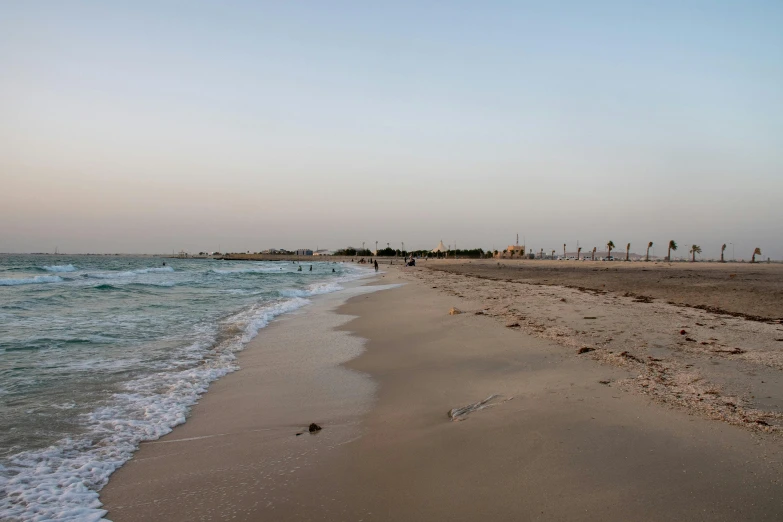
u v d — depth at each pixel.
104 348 10.09
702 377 6.84
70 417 5.97
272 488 4.14
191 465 4.68
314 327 13.67
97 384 7.41
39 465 4.65
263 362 9.24
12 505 3.91
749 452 4.32
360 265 98.25
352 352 10.16
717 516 3.35
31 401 6.53
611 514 3.42
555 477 4.00
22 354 9.35
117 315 15.19
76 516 3.75
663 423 5.06
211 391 7.27
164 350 10.02
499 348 9.46
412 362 8.95
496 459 4.42
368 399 6.80
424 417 5.83
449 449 4.72
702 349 8.74
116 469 4.63
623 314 13.44
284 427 5.73
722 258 125.62
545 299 18.14
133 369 8.38
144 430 5.61
